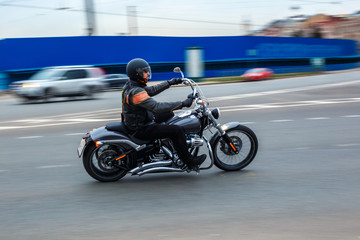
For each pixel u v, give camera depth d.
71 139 8.27
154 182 5.02
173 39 37.72
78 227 3.65
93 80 19.14
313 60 48.12
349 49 53.84
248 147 5.78
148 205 4.18
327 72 44.91
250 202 4.18
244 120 10.07
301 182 4.84
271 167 5.59
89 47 34.34
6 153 7.08
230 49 41.09
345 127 8.68
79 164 6.13
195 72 34.31
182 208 4.06
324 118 9.99
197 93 5.07
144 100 4.71
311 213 3.82
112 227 3.62
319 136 7.77
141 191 4.67
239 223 3.62
